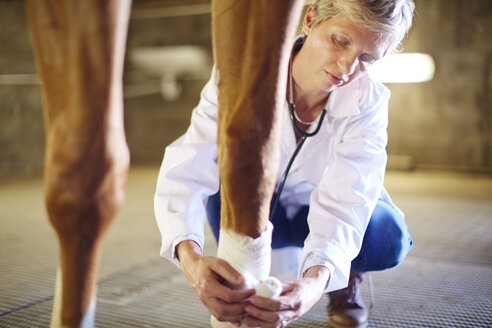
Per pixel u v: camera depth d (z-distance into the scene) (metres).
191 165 1.13
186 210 1.09
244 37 0.48
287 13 0.47
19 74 6.06
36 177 5.82
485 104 5.68
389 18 0.94
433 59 5.83
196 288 0.89
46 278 1.93
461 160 5.82
